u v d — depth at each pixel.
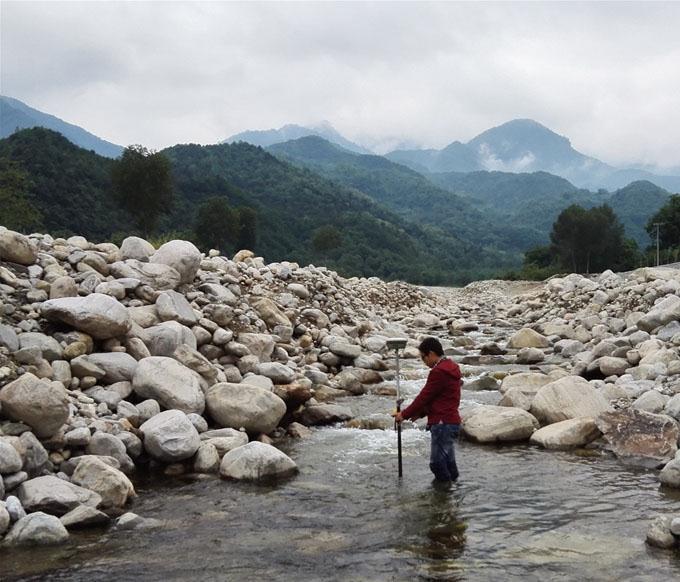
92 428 7.55
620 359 12.80
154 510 6.39
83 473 6.55
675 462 7.03
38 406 6.90
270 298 15.59
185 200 103.88
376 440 9.16
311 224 126.19
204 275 13.91
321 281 18.45
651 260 70.25
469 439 9.12
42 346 8.63
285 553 5.40
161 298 11.09
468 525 5.99
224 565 5.16
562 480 7.28
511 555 5.31
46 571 5.03
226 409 8.84
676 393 10.22
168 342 10.02
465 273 121.06
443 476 7.29
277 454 7.54
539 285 48.78
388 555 5.35
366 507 6.50
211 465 7.64
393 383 12.91
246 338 11.85
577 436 8.70
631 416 8.65
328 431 9.73
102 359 8.88
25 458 6.50
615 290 21.77
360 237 128.12
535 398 9.84
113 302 9.47
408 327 23.00
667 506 6.40
